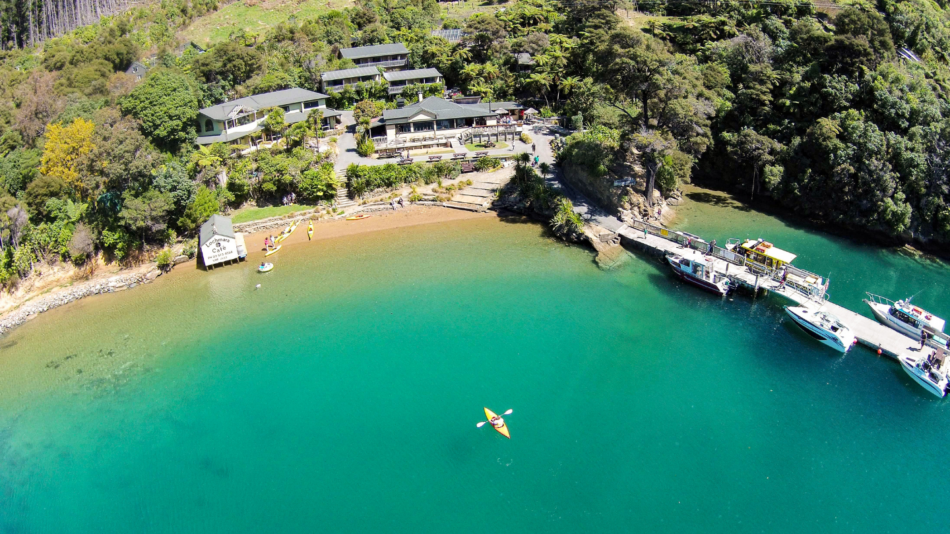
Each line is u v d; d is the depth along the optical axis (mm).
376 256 85562
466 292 75188
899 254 81375
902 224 81500
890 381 57781
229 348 66938
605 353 63000
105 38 174750
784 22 131625
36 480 51469
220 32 187250
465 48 148125
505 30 149750
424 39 157250
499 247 86250
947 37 118875
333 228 95125
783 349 62781
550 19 163750
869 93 94812
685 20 146625
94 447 54500
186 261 87875
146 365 65188
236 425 55719
